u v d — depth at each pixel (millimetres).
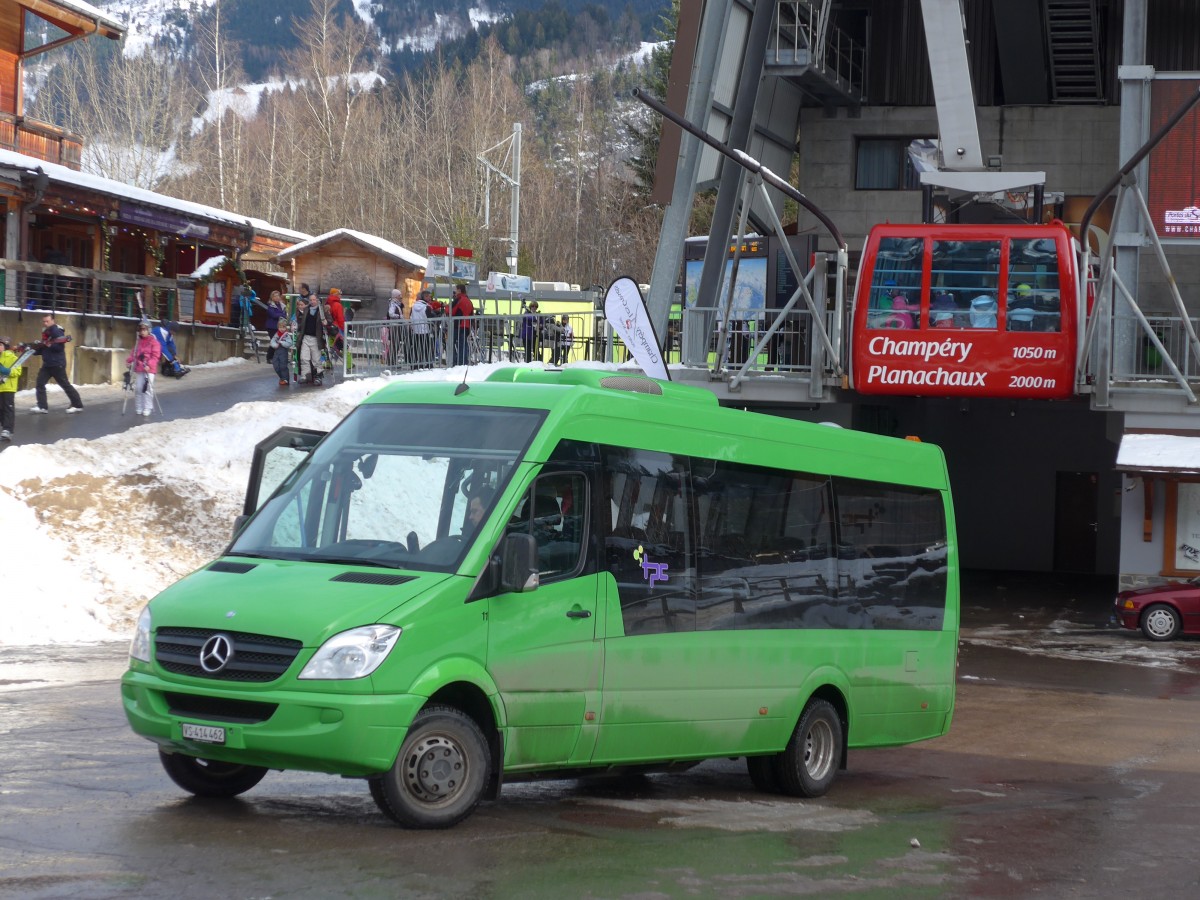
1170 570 27797
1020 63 34312
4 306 32938
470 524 8438
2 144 39562
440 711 8047
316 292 53750
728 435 10367
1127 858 8836
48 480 20672
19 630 17156
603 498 9156
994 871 8188
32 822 7855
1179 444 26578
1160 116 28344
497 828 8359
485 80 104625
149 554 19891
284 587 8055
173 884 6664
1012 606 30984
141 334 28250
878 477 12047
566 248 95375
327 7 102500
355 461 8922
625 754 9312
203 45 97000
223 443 24156
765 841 8617
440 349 34906
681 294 37875
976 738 14820
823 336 27875
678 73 31688
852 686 11461
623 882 7184
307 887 6703
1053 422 39312
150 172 82062
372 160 95312
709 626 9953
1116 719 16594
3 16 40031
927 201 29453
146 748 10453
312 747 7598
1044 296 25812
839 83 35062
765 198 27703
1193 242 28125
